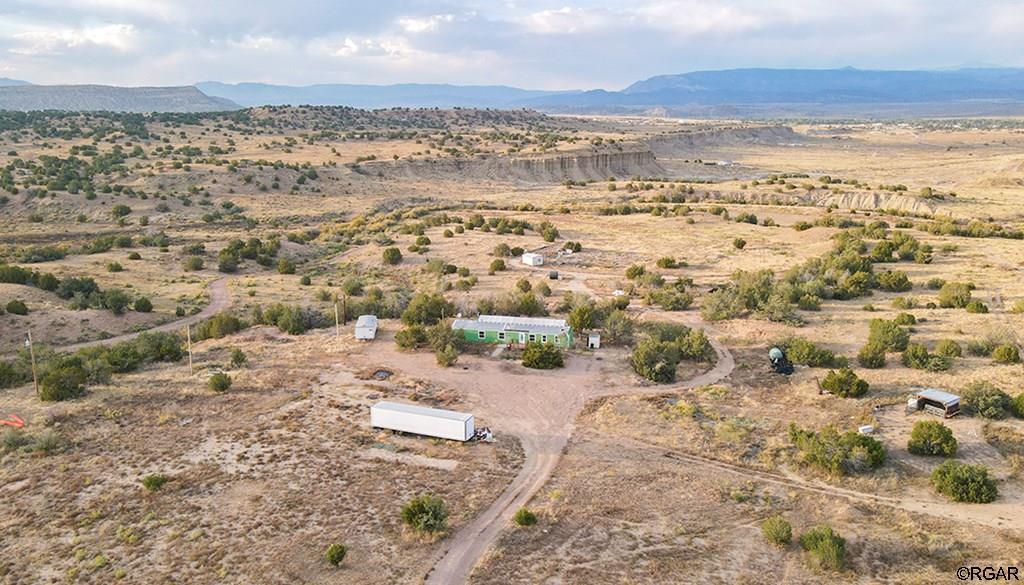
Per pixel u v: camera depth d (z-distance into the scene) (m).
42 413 51.72
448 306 78.94
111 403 54.00
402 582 32.00
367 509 38.41
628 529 36.31
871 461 42.28
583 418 51.53
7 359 68.56
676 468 43.38
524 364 62.59
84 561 33.91
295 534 36.00
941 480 39.56
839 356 61.69
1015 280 85.88
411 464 44.00
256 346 70.12
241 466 43.59
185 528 36.62
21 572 33.06
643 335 70.88
